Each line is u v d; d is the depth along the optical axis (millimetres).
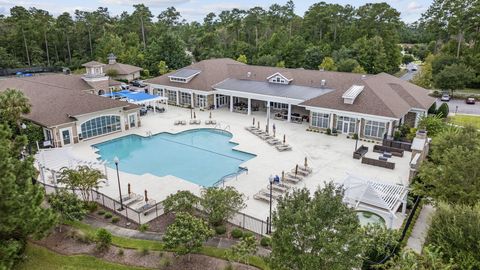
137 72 85812
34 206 17438
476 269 15969
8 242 16484
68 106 41438
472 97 67250
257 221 23891
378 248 18062
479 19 81062
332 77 52562
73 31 113312
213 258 19312
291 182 30516
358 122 42938
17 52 104938
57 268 18031
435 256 15695
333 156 37188
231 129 46750
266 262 14945
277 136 43844
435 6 98000
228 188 23812
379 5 97938
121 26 122750
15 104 33750
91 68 59375
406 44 166750
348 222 13602
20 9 111688
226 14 134875
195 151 39469
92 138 42594
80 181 24141
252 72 60531
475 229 16109
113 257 19188
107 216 24031
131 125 47062
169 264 18625
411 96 47156
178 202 22703
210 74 60219
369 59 87688
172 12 148250
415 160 29094
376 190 24688
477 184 21734
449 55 83625
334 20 106750
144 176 31938
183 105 59938
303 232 13469
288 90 51344
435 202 23188
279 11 126375
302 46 90312
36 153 31719
